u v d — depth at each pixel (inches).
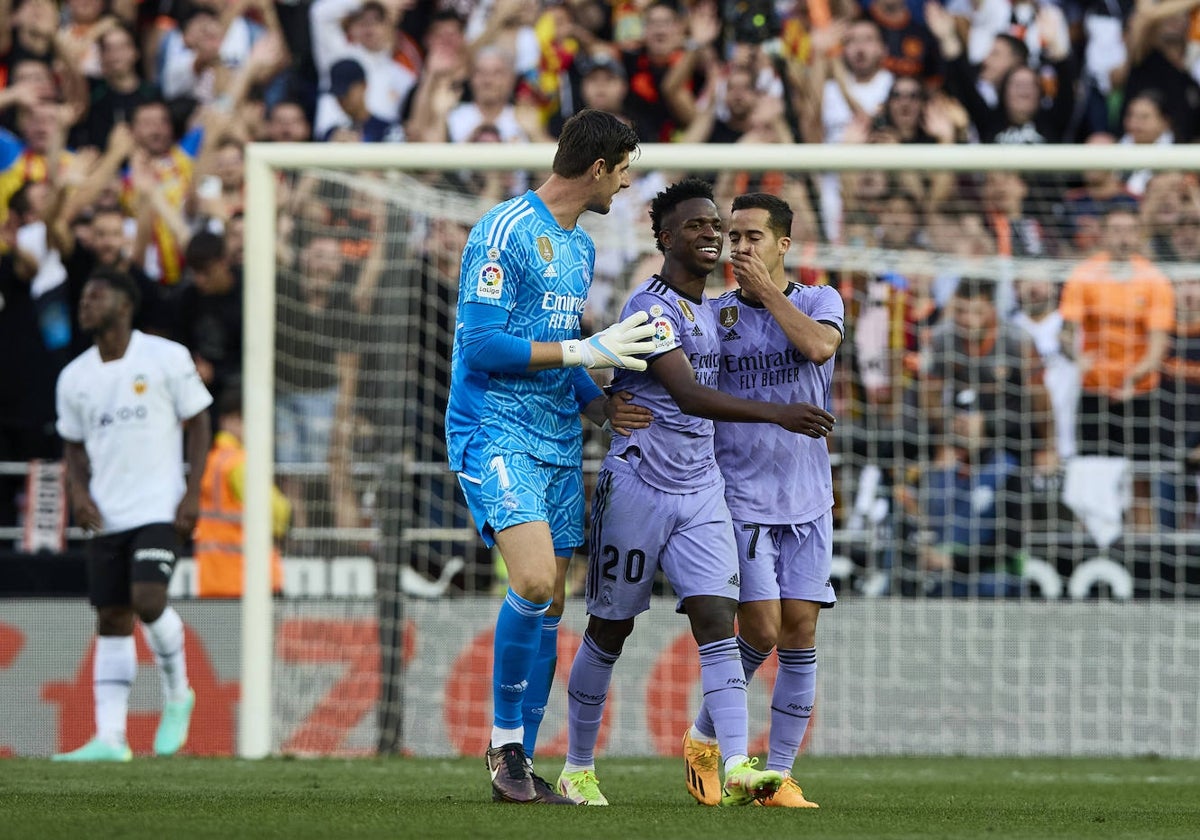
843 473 1153.4
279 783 718.5
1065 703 1085.8
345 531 1135.6
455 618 1071.6
